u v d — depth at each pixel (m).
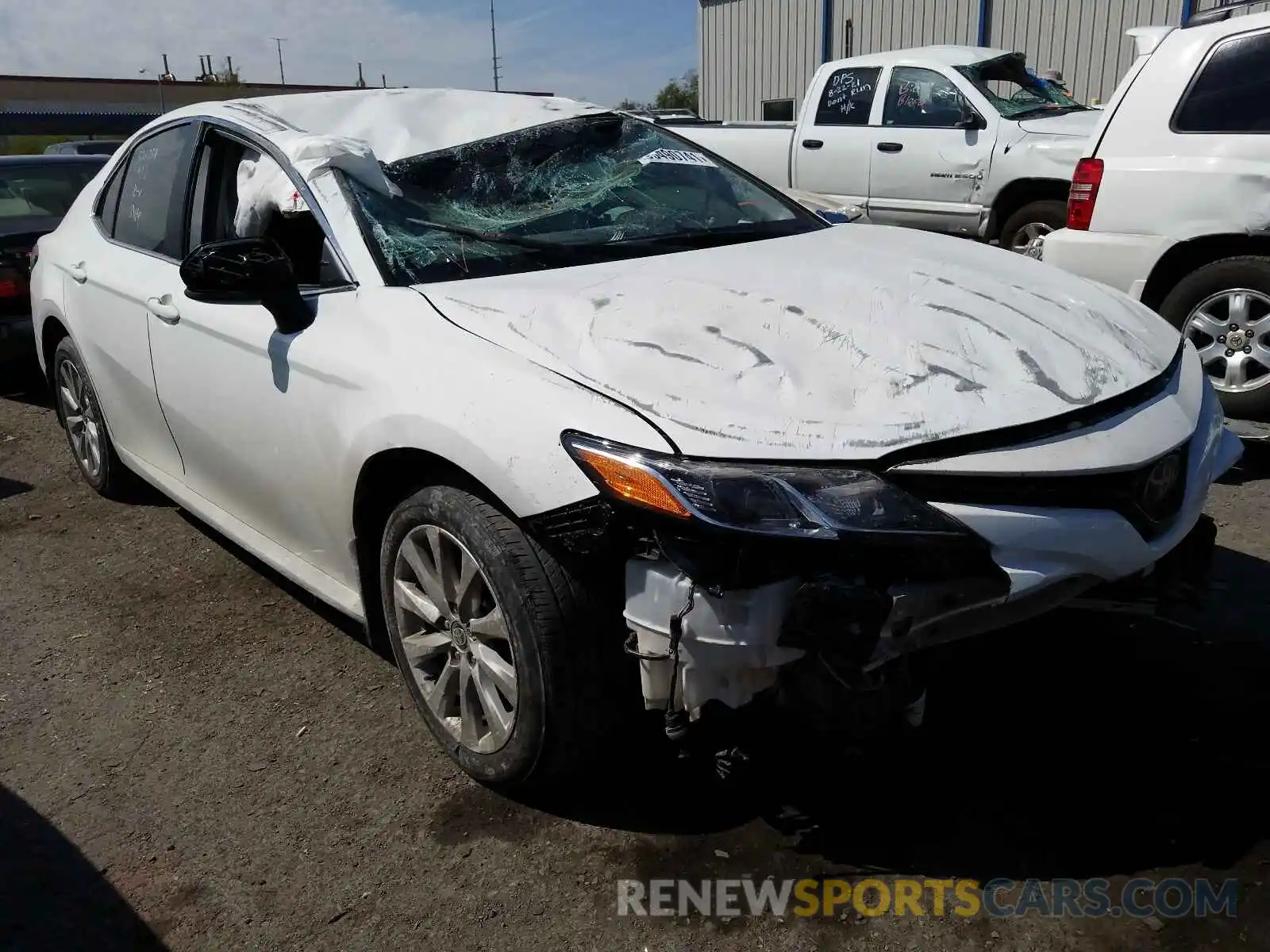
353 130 3.45
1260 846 2.35
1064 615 2.37
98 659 3.46
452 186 3.26
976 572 2.07
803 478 2.04
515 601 2.34
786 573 2.04
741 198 3.69
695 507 2.04
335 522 2.90
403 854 2.48
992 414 2.17
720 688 2.14
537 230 3.18
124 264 4.00
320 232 3.03
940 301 2.62
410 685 2.84
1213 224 4.96
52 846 2.58
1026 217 8.52
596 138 3.67
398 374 2.56
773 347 2.36
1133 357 2.51
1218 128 4.95
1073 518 2.13
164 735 3.02
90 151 16.72
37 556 4.32
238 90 52.62
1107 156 5.28
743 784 2.63
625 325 2.48
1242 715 2.81
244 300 2.92
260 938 2.26
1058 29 16.14
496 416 2.32
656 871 2.37
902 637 2.08
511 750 2.50
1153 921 2.16
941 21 17.34
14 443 5.96
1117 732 2.76
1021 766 2.65
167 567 4.14
